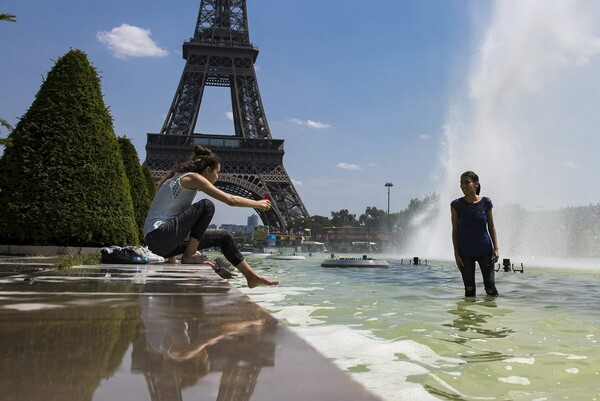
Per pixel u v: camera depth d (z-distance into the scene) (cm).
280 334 251
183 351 207
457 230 888
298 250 9856
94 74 2236
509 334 460
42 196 1973
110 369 173
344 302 731
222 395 146
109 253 1062
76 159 2058
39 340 220
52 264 1060
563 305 721
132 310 334
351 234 13300
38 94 2127
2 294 424
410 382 274
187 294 449
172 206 677
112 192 2128
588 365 337
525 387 284
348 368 304
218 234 670
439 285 1124
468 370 319
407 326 500
